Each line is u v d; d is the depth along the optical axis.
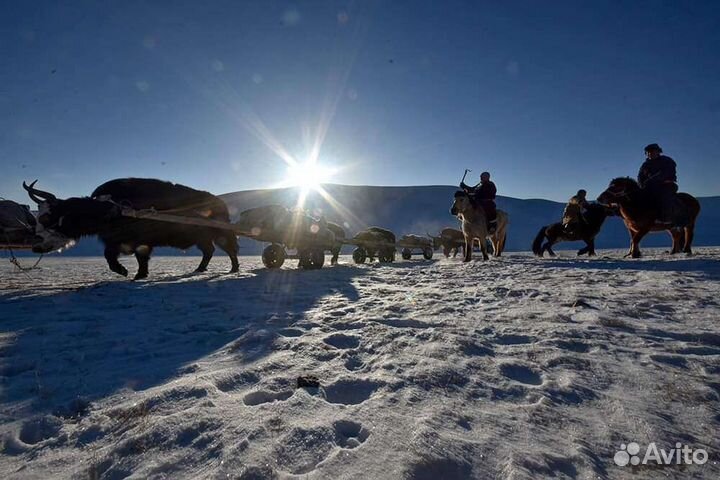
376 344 3.25
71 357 3.06
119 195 7.94
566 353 2.92
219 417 1.93
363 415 1.97
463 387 2.35
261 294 6.15
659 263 9.47
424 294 5.91
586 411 2.05
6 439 1.86
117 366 2.85
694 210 12.50
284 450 1.65
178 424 1.86
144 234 8.21
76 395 2.34
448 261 14.39
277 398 2.26
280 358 2.88
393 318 4.22
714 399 2.16
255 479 1.46
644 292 5.42
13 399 2.32
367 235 14.80
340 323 4.02
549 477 1.49
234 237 10.05
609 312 4.27
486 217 13.55
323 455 1.63
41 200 6.98
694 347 3.01
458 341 3.22
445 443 1.68
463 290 6.22
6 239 6.71
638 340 3.23
